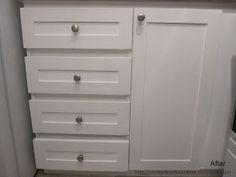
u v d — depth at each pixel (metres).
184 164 1.06
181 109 0.96
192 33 0.86
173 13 0.82
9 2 0.85
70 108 0.95
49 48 0.87
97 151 1.02
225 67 0.92
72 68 0.89
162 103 0.95
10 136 0.90
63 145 1.00
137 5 0.84
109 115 0.96
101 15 0.82
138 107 0.95
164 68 0.90
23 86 0.98
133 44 0.86
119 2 0.84
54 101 0.94
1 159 0.88
